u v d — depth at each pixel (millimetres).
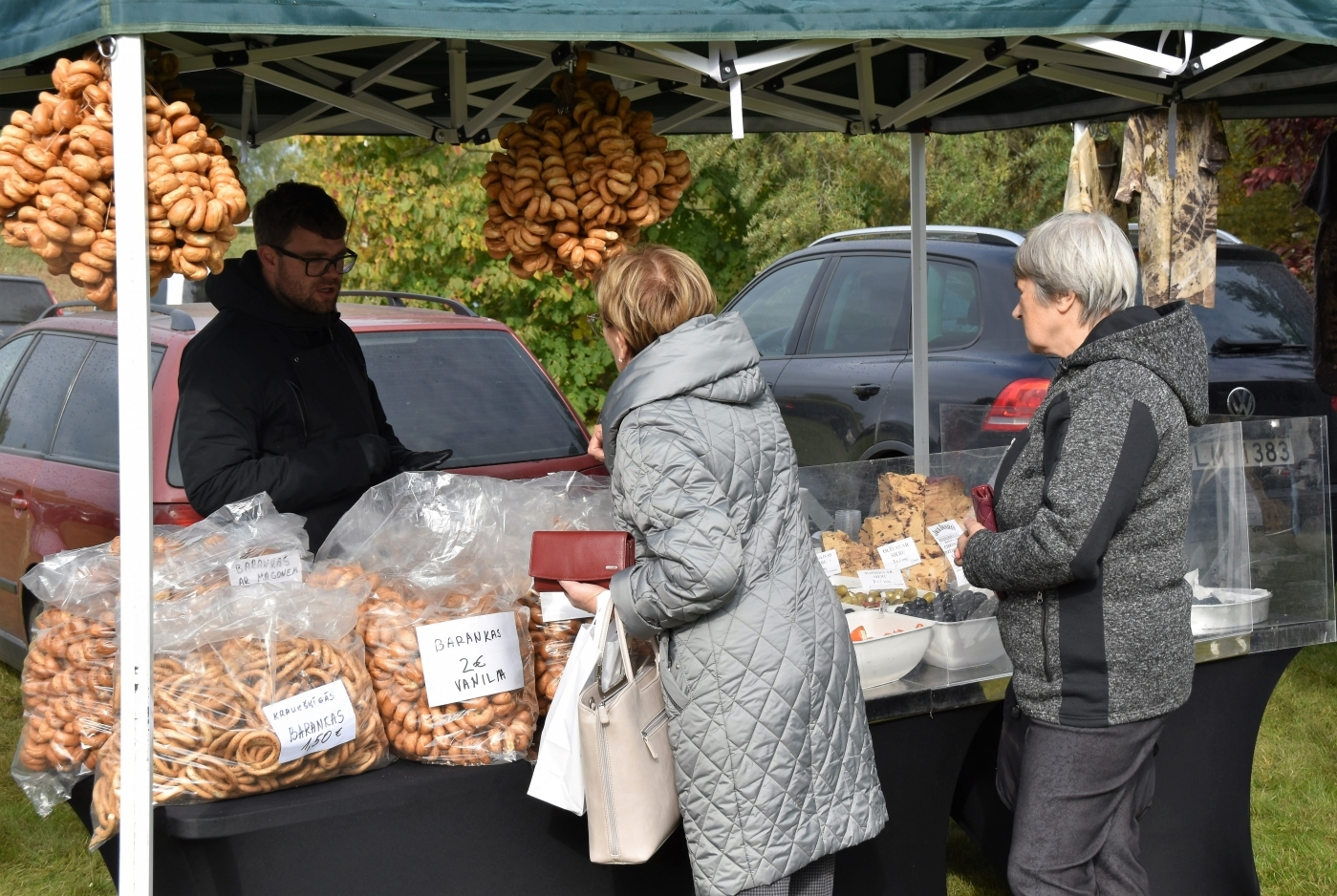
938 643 2475
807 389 5141
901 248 5039
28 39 1654
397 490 2232
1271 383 4828
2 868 3309
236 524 2115
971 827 2766
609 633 1889
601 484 2488
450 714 1982
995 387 4348
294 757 1827
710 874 1845
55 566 2074
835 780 1893
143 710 1669
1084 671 1975
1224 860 2725
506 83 3137
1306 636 2691
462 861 1975
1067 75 3018
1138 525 1938
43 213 1667
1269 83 3227
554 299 7258
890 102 3697
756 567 1850
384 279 7527
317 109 3232
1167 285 3143
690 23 1714
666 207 2369
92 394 4023
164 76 2029
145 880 1668
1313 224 7906
